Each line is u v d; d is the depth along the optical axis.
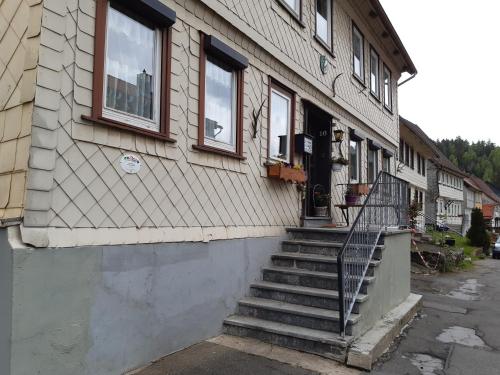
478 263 20.66
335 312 5.34
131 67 4.47
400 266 7.58
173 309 4.80
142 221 4.43
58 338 3.54
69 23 3.71
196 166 5.25
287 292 5.86
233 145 6.13
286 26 7.61
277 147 7.46
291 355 4.89
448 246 18.38
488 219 62.75
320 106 9.01
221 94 5.97
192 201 5.16
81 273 3.75
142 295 4.39
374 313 5.93
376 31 12.88
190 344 5.05
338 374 4.47
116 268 4.10
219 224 5.65
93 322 3.86
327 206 9.25
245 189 6.26
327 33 9.66
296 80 8.02
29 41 3.50
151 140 4.57
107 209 4.04
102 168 4.00
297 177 7.15
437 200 37.38
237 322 5.49
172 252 4.79
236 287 5.91
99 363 3.92
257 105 6.68
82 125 3.80
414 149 26.80
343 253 4.95
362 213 5.83
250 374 4.33
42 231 3.44
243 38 6.37
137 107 4.53
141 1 4.40
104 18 4.04
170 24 4.84
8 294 3.24
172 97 4.89
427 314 7.95
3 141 3.61
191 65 5.22
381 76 13.86
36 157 3.41
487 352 5.70
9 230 3.30
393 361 5.12
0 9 3.86
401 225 8.12
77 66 3.76
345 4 10.59
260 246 6.52
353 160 11.45
